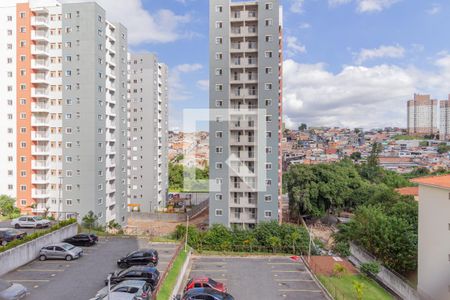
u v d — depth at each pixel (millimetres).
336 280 29469
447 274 27094
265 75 48562
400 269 33781
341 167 74562
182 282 27953
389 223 36031
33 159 53188
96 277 26297
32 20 52594
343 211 72875
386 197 54219
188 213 69750
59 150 53406
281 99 55406
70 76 52469
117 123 59281
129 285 20922
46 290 23688
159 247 35969
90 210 52000
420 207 31234
